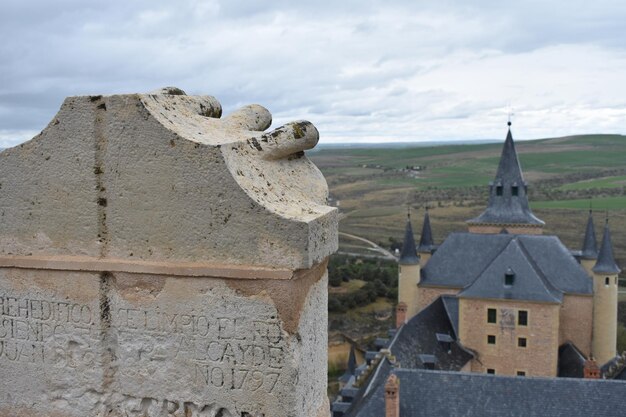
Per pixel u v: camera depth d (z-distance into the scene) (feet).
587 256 171.63
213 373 16.28
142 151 16.35
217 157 15.74
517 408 86.53
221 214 15.85
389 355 117.80
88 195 16.93
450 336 148.36
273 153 17.42
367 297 222.28
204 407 16.48
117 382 17.20
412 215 440.86
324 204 18.15
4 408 18.29
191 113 18.13
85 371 17.37
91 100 16.65
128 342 16.98
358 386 115.55
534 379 89.25
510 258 145.18
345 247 335.88
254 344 15.88
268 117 20.35
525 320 139.95
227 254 15.92
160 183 16.28
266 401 15.92
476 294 142.82
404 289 169.27
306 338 16.38
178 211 16.20
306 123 18.20
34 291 17.65
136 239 16.67
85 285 17.11
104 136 16.67
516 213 186.80
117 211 16.78
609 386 86.38
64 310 17.42
